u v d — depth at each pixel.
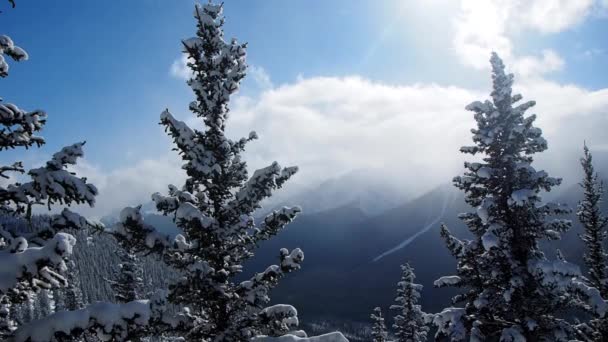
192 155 10.67
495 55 15.00
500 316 15.04
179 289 9.93
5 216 6.20
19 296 6.38
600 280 19.27
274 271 10.58
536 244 14.45
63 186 6.11
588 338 16.97
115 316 6.35
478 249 15.75
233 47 11.58
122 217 8.88
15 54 6.49
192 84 11.29
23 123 6.34
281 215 11.05
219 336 10.22
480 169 14.38
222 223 11.09
